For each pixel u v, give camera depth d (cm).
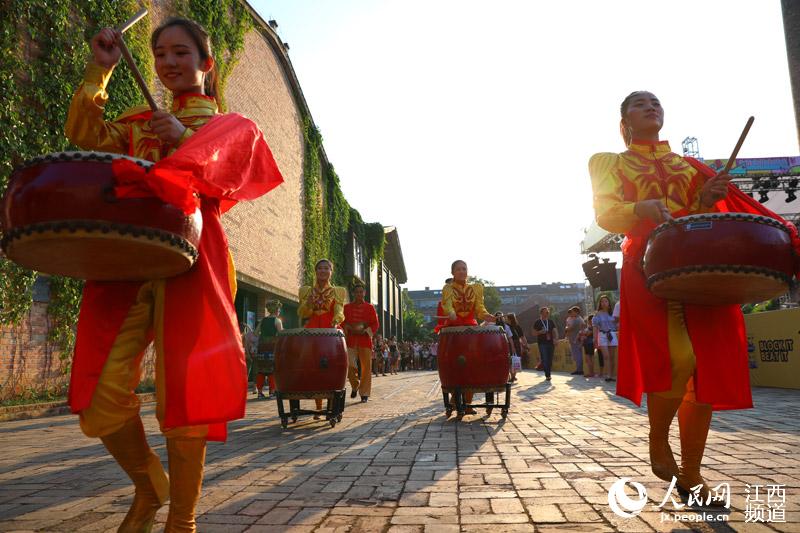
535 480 303
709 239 206
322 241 2338
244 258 1464
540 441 437
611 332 1198
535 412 646
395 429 539
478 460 366
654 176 260
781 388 885
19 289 758
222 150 167
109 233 149
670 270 213
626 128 283
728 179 237
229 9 1431
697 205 262
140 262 164
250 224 1514
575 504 253
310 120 2136
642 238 251
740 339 248
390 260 4628
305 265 2064
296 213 1970
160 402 171
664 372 236
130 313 183
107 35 195
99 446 472
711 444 394
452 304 618
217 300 181
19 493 300
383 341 2616
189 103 208
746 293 220
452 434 492
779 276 207
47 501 282
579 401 773
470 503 260
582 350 1551
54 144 832
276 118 1767
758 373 948
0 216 161
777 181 2239
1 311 735
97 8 929
